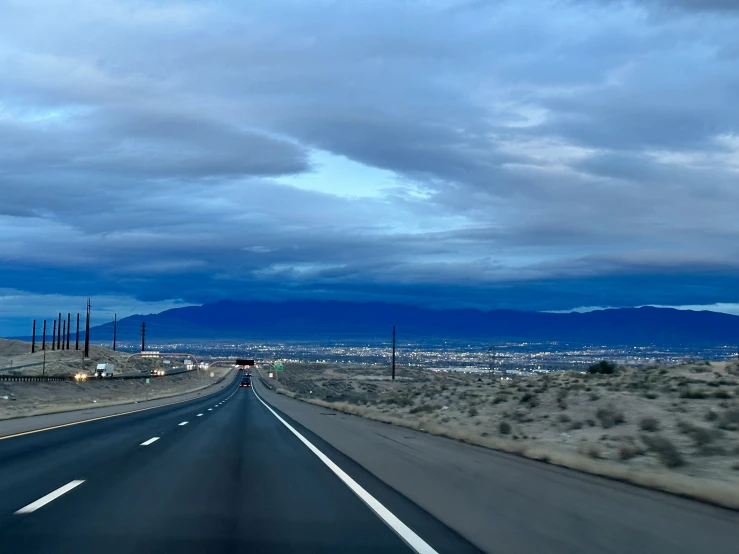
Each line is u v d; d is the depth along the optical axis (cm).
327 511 1120
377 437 2523
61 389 8262
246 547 881
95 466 1641
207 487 1348
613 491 1284
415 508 1145
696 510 1103
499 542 913
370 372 16775
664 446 1844
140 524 1001
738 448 1928
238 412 4456
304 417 3891
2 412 3812
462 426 3278
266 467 1661
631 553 855
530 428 2967
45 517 1041
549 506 1144
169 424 3169
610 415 2875
